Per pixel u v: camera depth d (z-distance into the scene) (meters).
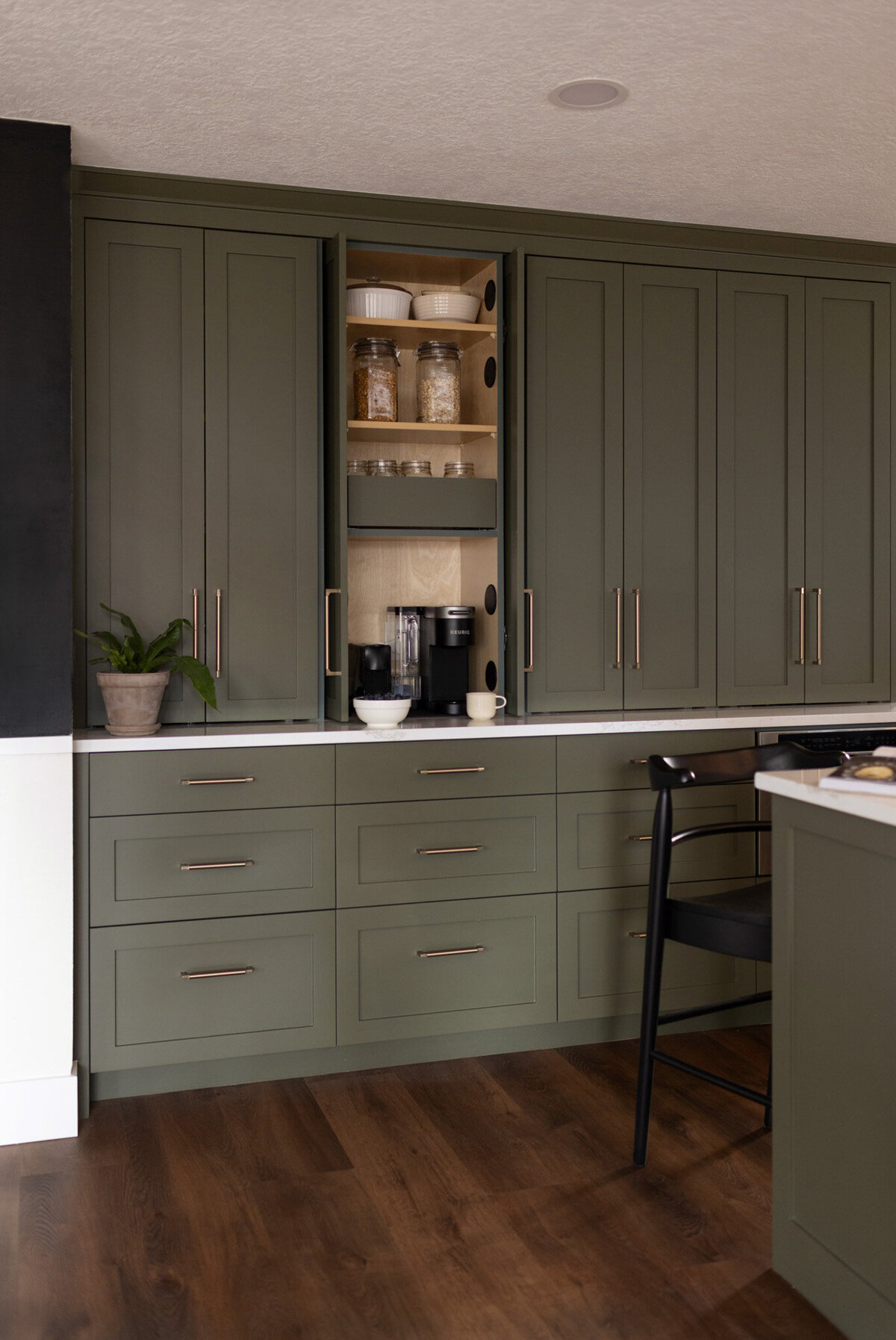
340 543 3.09
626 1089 2.85
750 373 3.46
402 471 3.31
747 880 3.26
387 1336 1.87
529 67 2.32
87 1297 1.98
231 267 3.02
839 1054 1.85
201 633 3.04
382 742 2.95
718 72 2.34
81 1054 2.75
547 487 3.29
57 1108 2.60
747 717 3.24
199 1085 2.89
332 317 3.12
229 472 3.04
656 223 3.29
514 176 2.93
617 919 3.16
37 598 2.58
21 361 2.55
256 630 3.08
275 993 2.88
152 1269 2.07
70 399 2.59
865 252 3.52
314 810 2.90
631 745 3.16
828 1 2.06
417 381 3.35
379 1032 2.97
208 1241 2.16
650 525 3.38
